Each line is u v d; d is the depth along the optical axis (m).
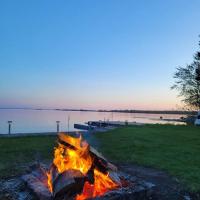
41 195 7.23
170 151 15.41
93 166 7.59
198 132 25.48
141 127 30.72
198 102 48.72
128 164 12.26
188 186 9.24
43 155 13.70
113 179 7.71
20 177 8.96
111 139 19.91
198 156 14.09
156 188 8.94
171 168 11.40
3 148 15.36
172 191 8.80
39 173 8.65
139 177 10.16
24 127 52.28
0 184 8.81
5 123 67.12
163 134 23.50
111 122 44.41
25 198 7.68
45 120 86.31
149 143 18.09
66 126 55.31
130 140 19.30
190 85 48.88
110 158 13.48
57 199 7.02
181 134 23.72
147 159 13.03
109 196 7.10
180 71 49.25
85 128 44.38
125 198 7.26
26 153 14.04
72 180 7.00
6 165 11.31
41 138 19.80
